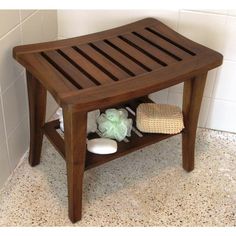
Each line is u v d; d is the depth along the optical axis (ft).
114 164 3.79
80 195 3.05
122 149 3.17
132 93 2.55
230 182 3.67
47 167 3.71
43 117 3.36
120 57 2.96
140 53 3.03
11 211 3.26
